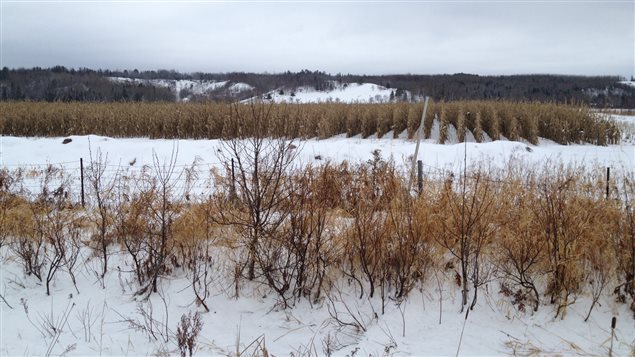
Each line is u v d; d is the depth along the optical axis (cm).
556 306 447
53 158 1493
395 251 482
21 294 500
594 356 380
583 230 478
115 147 1579
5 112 2264
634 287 443
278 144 559
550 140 1950
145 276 516
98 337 426
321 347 411
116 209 604
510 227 504
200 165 1245
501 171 937
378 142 1853
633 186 664
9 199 681
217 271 519
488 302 455
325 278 491
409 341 408
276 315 462
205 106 2095
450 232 496
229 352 403
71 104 2503
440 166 1269
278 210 505
